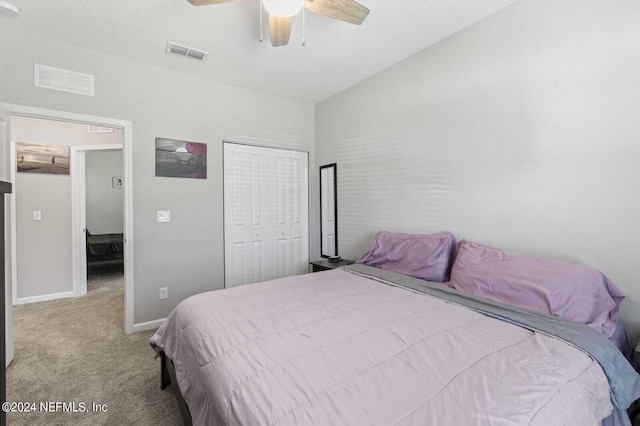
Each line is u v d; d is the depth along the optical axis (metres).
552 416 0.83
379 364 1.05
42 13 2.06
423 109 2.56
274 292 1.87
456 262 2.08
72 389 1.88
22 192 3.46
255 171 3.50
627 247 1.56
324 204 3.79
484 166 2.14
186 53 2.61
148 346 2.46
